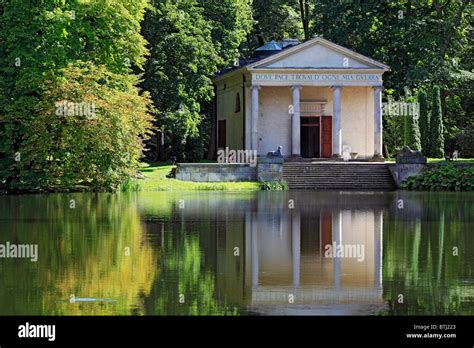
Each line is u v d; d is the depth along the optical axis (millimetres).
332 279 34281
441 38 116750
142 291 31891
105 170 80875
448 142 126188
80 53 82750
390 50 118938
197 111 109812
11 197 75562
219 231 49219
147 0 101500
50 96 78500
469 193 83500
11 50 79812
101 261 38062
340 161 103312
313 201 71938
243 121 108875
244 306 29797
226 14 116938
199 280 34000
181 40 103500
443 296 31234
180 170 93375
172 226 51562
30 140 78938
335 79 105062
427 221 54562
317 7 123750
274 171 93375
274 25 134250
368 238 46125
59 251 40812
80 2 81312
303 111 110375
